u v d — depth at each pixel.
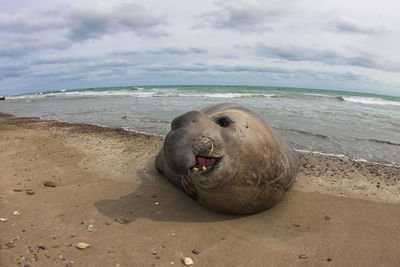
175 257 2.58
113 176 4.76
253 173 3.08
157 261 2.51
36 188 4.13
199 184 2.99
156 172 5.00
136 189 4.24
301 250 2.74
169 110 13.25
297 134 8.24
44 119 11.94
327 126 9.48
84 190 4.13
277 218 3.41
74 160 5.61
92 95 28.81
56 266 2.38
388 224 3.29
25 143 7.05
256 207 3.38
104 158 5.77
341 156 6.30
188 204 3.78
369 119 11.32
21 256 2.49
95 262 2.46
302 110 13.45
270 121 10.09
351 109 15.16
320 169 5.33
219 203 3.24
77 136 7.98
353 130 8.99
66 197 3.86
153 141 7.26
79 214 3.36
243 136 3.03
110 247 2.70
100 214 3.38
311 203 3.87
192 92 29.92
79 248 2.66
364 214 3.55
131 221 3.25
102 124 10.10
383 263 2.55
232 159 2.91
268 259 2.58
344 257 2.63
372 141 7.70
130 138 7.63
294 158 4.46
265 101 18.89
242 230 3.12
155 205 3.71
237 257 2.61
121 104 16.98
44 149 6.46
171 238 2.91
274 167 3.35
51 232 2.92
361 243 2.88
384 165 5.73
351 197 4.09
